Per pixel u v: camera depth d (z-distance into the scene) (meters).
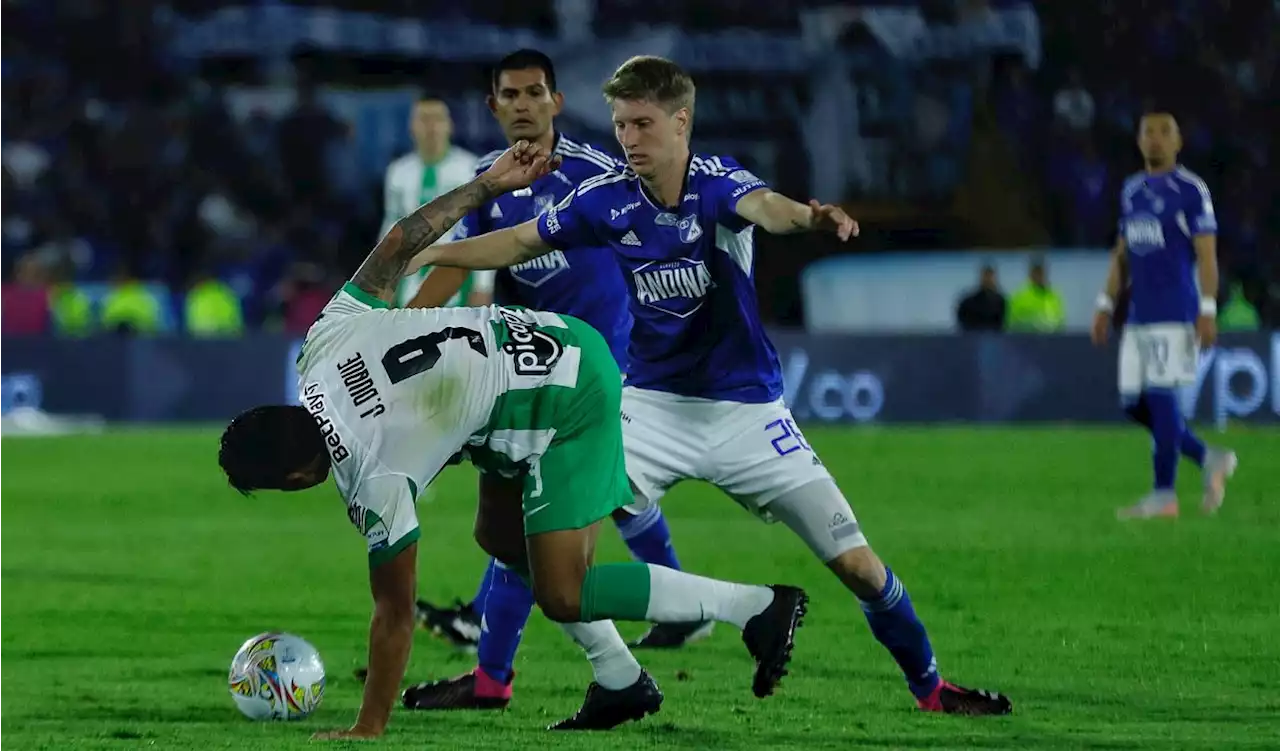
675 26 97.25
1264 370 70.25
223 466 17.23
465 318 17.73
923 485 49.22
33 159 92.94
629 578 18.09
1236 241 92.44
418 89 95.56
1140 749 17.88
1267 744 18.09
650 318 20.44
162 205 90.56
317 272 86.50
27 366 71.94
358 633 26.72
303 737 18.55
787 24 98.19
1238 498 45.31
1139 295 41.09
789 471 20.08
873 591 19.83
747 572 33.28
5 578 32.81
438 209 18.28
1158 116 40.75
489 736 18.64
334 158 92.31
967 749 17.94
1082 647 24.75
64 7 97.94
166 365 72.19
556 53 93.62
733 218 19.42
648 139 19.34
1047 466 54.59
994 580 31.44
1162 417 41.03
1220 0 100.38
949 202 92.38
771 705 20.69
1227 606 28.39
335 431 17.03
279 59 96.12
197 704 20.84
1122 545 36.00
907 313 79.56
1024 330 75.69
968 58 95.94
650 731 18.98
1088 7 98.62
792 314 87.81
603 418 18.12
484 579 25.27
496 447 17.78
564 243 20.30
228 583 32.16
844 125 94.38
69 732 18.91
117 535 40.06
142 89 96.88
